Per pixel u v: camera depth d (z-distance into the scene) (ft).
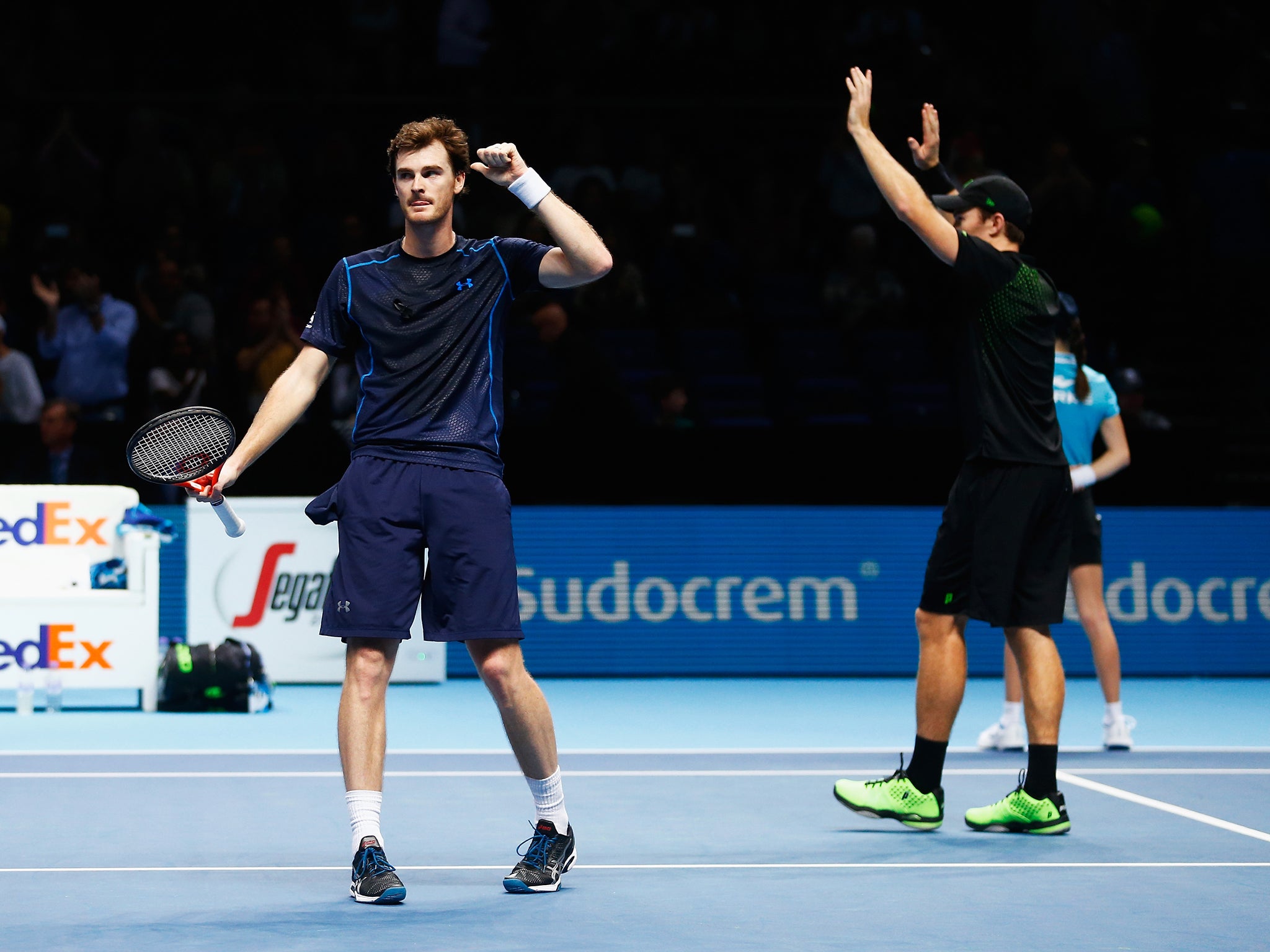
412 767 25.67
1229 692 39.88
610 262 16.58
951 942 14.33
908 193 20.15
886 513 42.91
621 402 42.52
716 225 61.05
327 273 54.60
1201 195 60.18
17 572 34.17
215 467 16.75
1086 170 63.72
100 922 14.96
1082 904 16.01
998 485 20.42
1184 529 43.42
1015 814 20.11
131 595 33.94
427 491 16.47
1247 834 20.11
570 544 42.04
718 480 42.50
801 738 30.37
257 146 57.26
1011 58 68.95
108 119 61.05
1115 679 28.71
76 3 63.62
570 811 21.66
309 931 14.64
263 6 64.39
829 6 65.98
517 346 50.52
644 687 40.22
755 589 42.55
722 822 20.88
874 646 42.80
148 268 52.24
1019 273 20.67
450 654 41.91
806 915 15.42
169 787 23.45
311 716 33.32
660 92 64.54
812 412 50.75
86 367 48.01
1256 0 67.15
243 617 38.68
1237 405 56.85
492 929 14.76
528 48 65.05
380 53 63.77
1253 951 14.03
